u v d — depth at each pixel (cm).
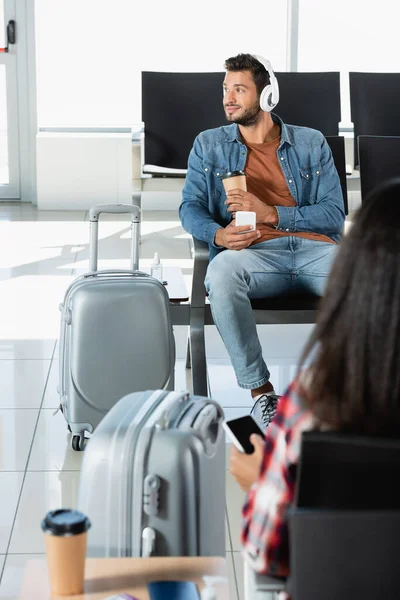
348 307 103
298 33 673
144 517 169
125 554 170
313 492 102
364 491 101
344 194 358
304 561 101
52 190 682
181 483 168
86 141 676
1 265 521
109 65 683
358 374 102
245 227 298
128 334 271
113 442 169
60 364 285
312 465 101
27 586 144
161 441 169
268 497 112
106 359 271
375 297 101
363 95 546
